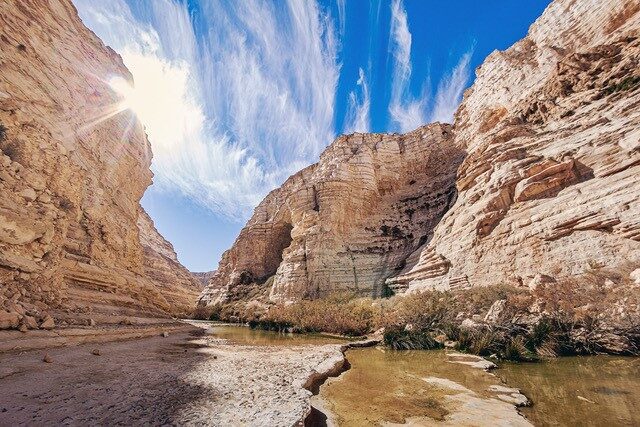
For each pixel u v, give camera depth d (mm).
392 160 42000
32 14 15414
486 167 22141
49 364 6242
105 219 17859
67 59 18031
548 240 15453
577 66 21188
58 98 15602
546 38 29266
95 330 10195
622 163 14109
